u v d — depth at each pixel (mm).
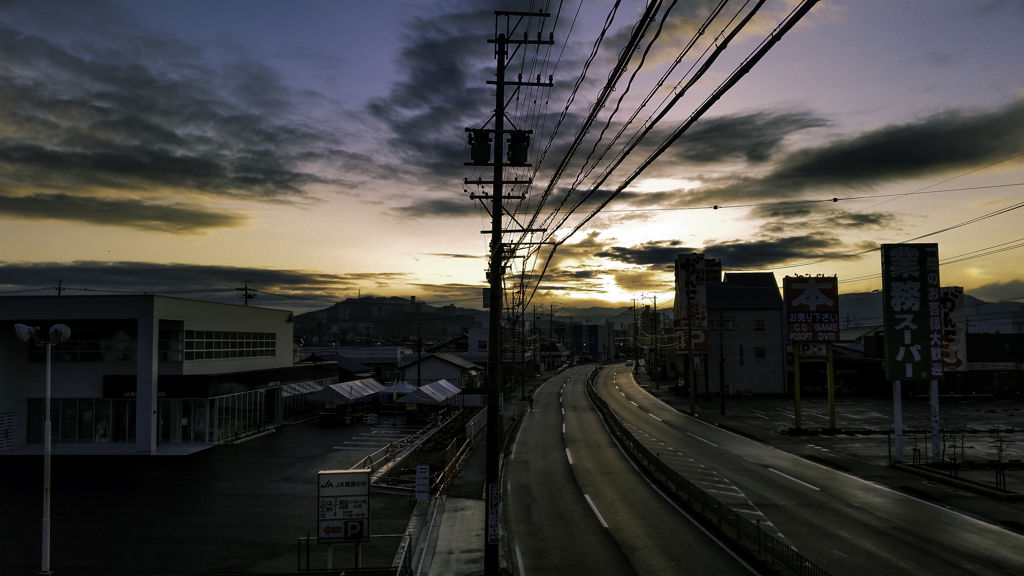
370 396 53750
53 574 15664
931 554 16531
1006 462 28328
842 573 15086
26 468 29062
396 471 27969
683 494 23500
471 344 103812
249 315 43188
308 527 19766
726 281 70562
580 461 32156
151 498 23438
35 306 33500
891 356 29312
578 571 15773
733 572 15633
